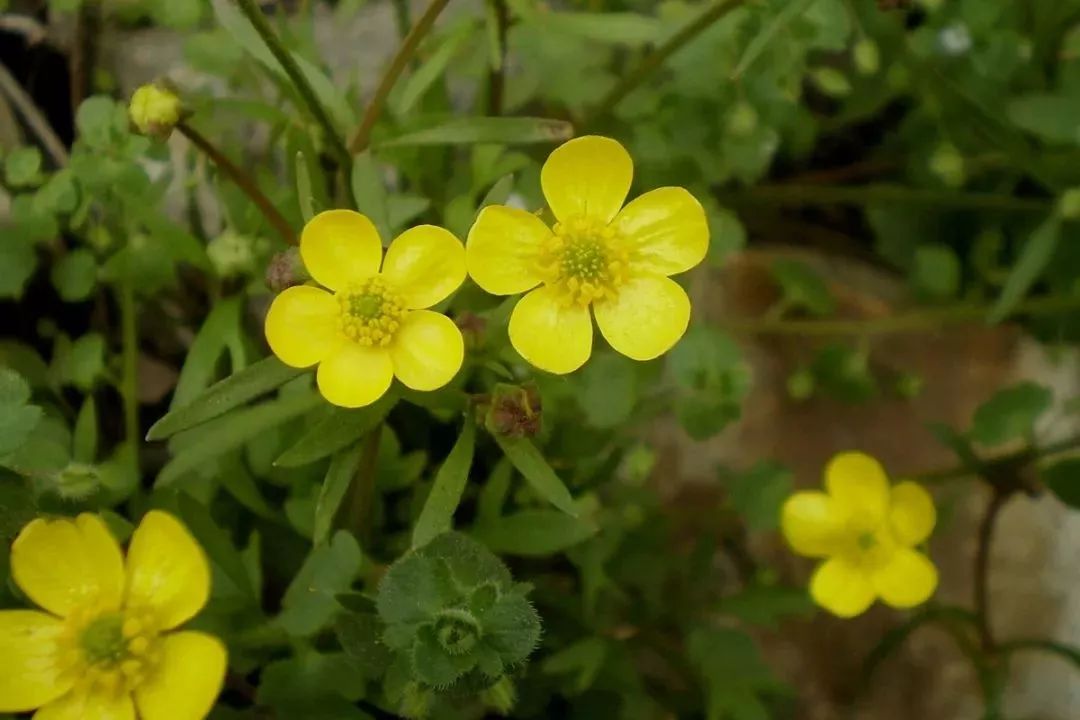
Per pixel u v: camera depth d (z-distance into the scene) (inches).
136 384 9.5
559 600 9.2
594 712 9.1
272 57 8.5
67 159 10.0
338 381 7.8
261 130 10.1
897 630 9.8
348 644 7.8
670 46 9.1
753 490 9.4
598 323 8.1
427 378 7.8
